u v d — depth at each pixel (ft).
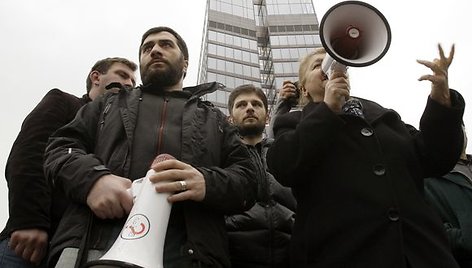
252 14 151.43
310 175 7.80
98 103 9.07
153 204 6.18
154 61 9.75
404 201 7.06
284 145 7.82
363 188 7.09
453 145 7.63
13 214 8.25
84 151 7.75
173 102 8.90
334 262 6.68
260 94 14.20
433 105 7.61
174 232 6.98
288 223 9.80
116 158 7.61
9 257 8.44
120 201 6.49
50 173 7.20
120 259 5.28
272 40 142.31
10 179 8.67
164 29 10.64
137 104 8.54
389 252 6.43
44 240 8.39
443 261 6.53
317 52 9.83
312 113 7.59
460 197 9.91
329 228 6.97
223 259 7.06
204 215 7.29
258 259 9.34
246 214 9.91
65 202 9.18
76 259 6.23
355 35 7.79
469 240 9.09
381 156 7.45
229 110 14.75
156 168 6.73
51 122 9.77
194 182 6.84
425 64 7.60
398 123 8.48
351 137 7.77
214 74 126.72
